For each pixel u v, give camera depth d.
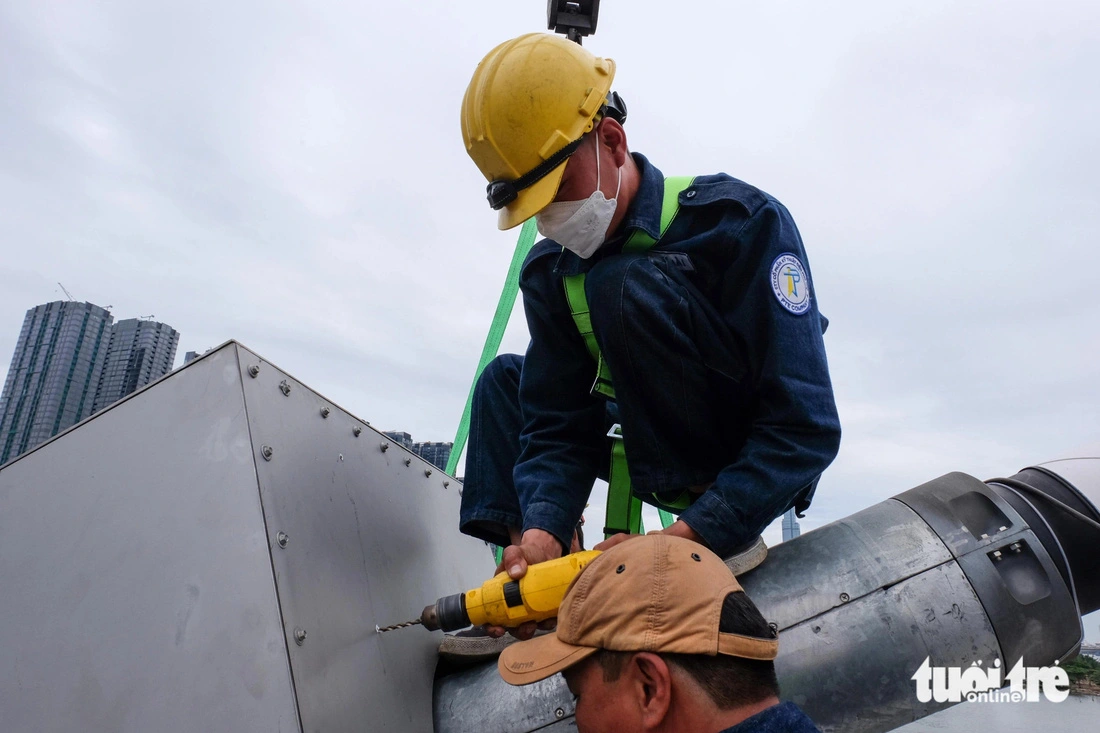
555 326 1.83
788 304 1.47
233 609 1.13
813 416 1.41
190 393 1.30
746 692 0.86
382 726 1.29
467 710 1.47
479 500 1.86
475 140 1.52
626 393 1.56
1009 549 1.50
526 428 1.87
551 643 1.01
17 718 1.17
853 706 1.36
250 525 1.17
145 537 1.22
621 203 1.59
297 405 1.40
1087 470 1.72
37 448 1.37
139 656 1.15
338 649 1.24
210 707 1.09
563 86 1.50
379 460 1.68
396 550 1.61
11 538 1.31
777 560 1.51
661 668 0.86
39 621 1.23
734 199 1.52
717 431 1.58
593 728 0.93
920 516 1.55
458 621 1.41
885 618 1.40
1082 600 1.62
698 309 1.51
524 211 1.47
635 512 1.89
